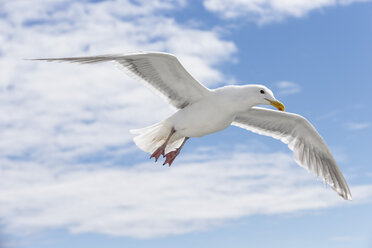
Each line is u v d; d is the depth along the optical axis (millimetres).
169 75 7211
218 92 7316
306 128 8734
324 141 8773
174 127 7578
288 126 8820
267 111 8516
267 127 8898
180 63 6852
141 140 7930
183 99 7562
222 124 7461
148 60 6984
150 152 7930
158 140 7887
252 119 8781
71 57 6617
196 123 7426
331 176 9008
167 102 7605
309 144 8930
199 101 7406
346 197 8812
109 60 6895
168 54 6711
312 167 8938
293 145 8914
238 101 7234
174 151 7930
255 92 7223
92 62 6781
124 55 6652
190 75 7070
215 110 7301
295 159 8859
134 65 7098
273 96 7246
